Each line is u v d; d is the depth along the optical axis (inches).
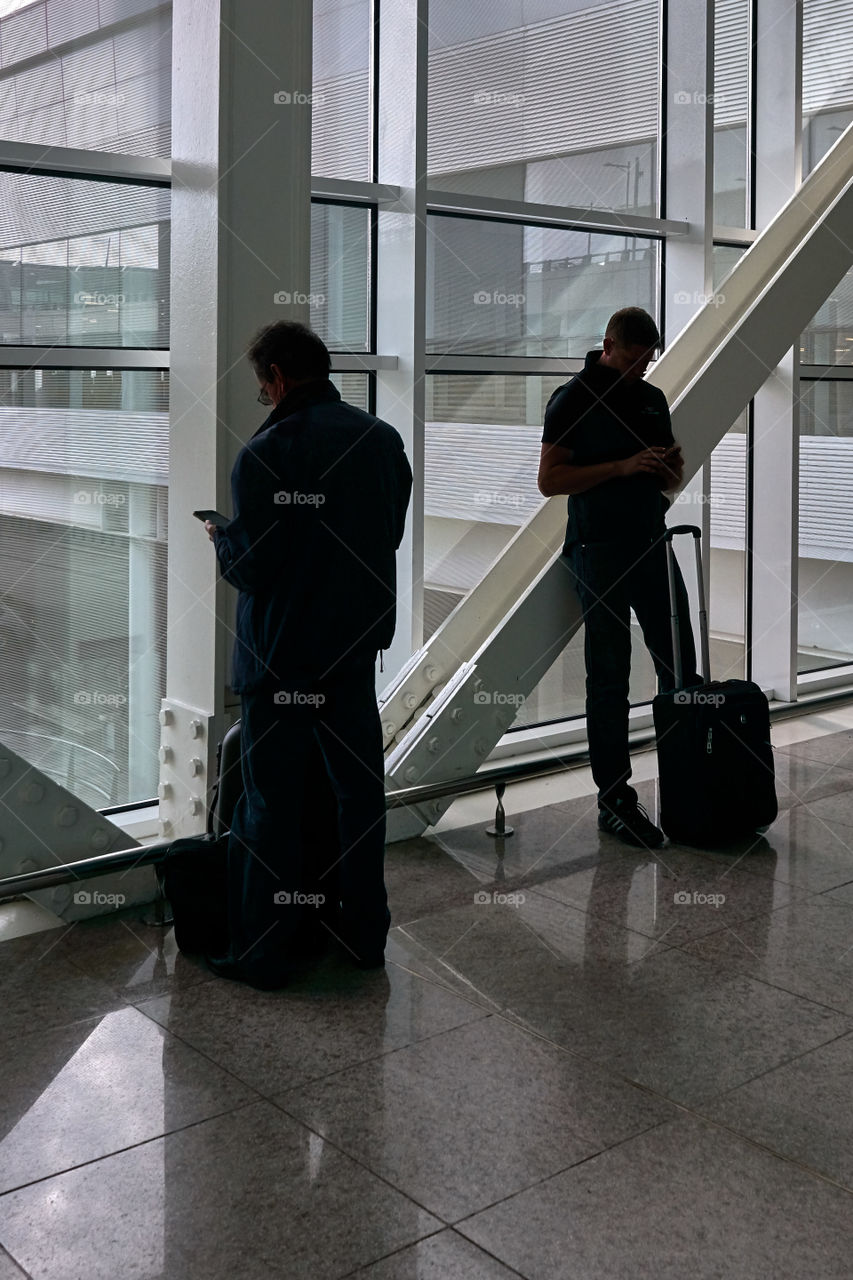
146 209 147.5
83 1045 107.7
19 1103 98.4
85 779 151.0
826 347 233.6
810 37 219.0
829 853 157.8
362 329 173.2
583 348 196.5
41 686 145.2
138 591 153.2
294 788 117.2
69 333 142.5
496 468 188.1
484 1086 101.6
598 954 127.6
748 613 232.4
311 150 143.2
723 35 210.5
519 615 166.2
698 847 159.9
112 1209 85.2
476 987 120.0
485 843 162.1
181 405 142.8
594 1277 78.4
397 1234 82.6
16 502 140.1
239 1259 80.1
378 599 118.0
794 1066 105.2
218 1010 114.7
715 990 119.5
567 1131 95.0
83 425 144.9
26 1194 86.8
